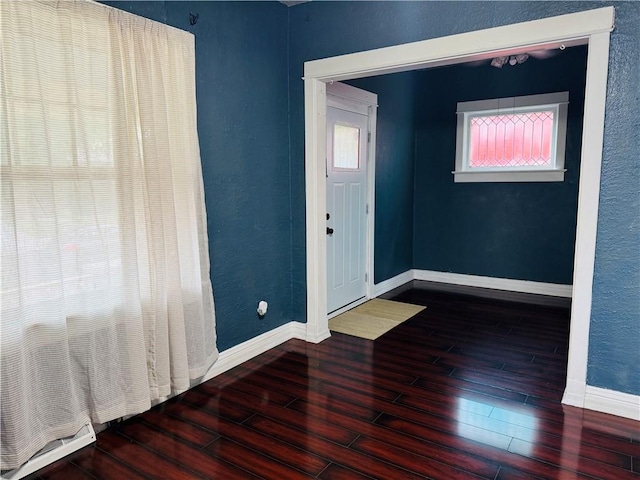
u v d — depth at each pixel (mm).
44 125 1865
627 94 2221
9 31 1751
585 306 2428
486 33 2531
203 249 2684
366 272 4695
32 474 1970
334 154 4020
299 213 3484
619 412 2406
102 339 2172
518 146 4961
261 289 3305
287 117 3416
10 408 1830
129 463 2049
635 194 2256
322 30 3158
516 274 5055
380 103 4648
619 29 2209
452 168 5309
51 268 1927
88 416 2186
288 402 2588
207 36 2713
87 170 2039
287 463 2039
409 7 2771
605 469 1975
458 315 4168
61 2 1905
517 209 4965
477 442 2178
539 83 4711
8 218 1767
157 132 2303
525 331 3721
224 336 3020
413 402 2570
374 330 3773
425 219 5566
